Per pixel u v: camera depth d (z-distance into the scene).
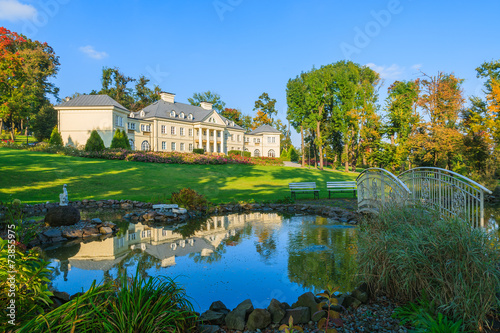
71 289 3.67
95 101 32.97
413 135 27.19
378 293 3.22
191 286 3.74
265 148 56.09
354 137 38.06
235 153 48.81
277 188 18.03
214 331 2.50
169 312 2.18
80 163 21.53
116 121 33.59
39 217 8.77
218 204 11.02
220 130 46.88
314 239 6.19
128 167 21.95
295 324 2.66
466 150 19.31
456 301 2.54
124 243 6.01
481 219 4.02
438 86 25.80
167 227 7.68
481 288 2.46
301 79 40.59
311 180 24.22
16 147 25.70
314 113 36.47
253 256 5.00
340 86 34.31
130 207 11.20
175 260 4.81
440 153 23.14
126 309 2.06
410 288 2.86
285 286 3.72
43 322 1.90
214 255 5.08
